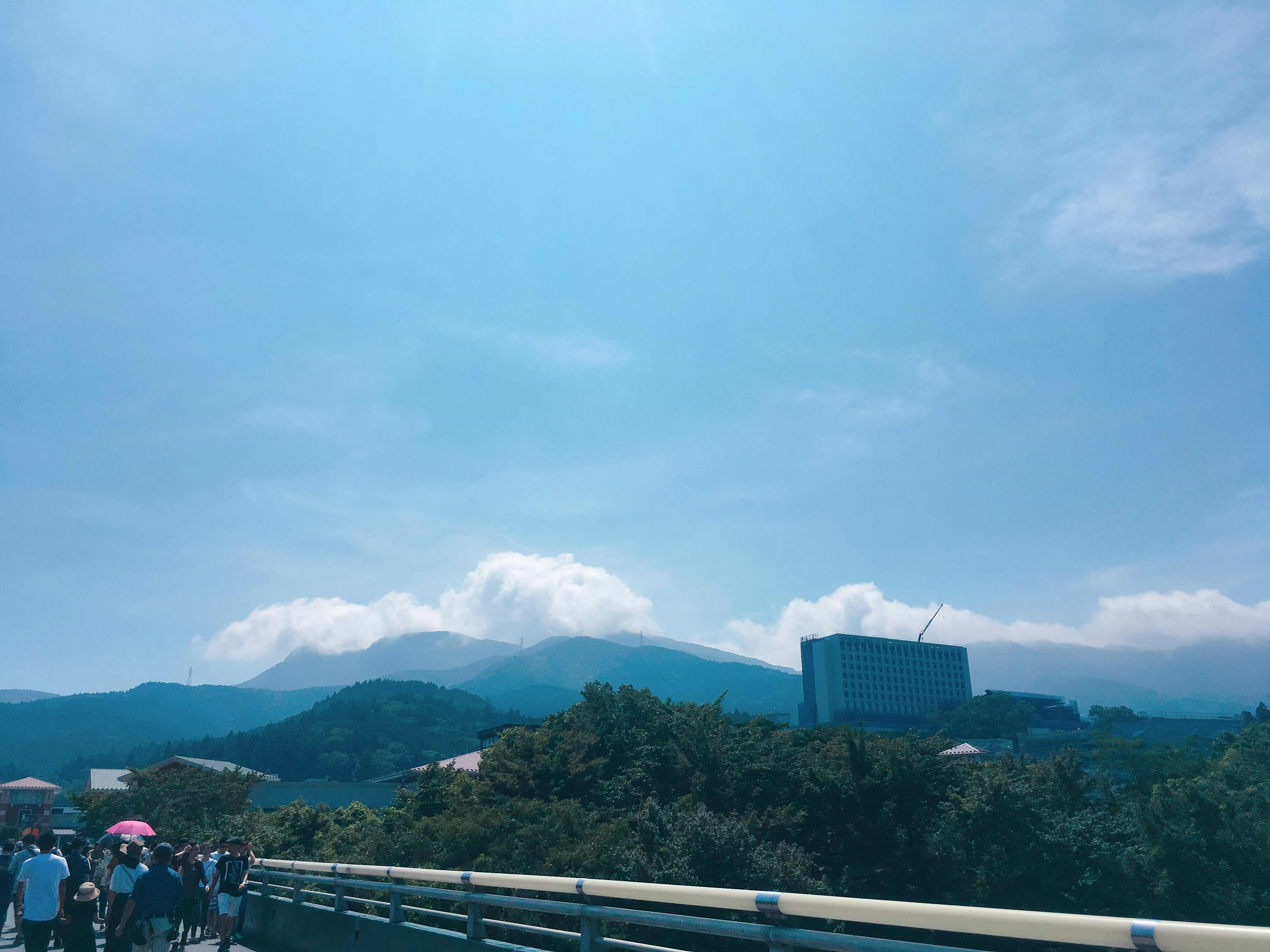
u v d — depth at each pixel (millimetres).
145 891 9828
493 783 45781
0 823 84312
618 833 31172
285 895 15953
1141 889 37156
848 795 38781
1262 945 2588
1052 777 43656
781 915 4617
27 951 10945
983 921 3482
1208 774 56844
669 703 55625
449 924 14188
